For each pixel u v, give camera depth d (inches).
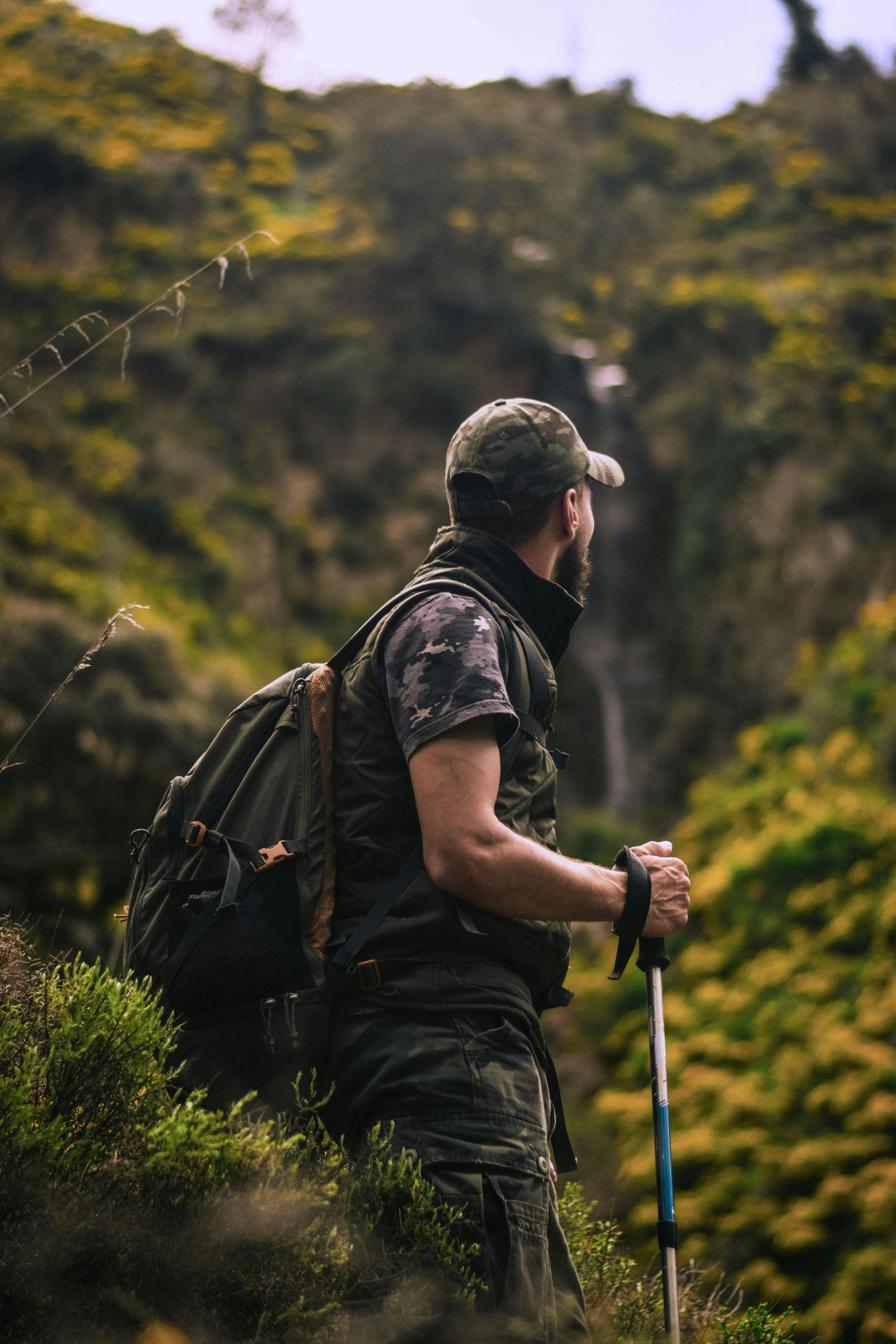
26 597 783.1
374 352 1501.0
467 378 1520.7
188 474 1280.8
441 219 1617.9
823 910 666.8
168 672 651.5
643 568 1407.5
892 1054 514.9
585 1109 621.0
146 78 2105.1
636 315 1600.6
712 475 1386.6
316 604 1294.3
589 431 1494.8
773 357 1478.8
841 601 1206.3
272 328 1493.6
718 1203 478.3
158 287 1523.1
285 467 1384.1
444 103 1755.7
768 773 888.9
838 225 1870.1
